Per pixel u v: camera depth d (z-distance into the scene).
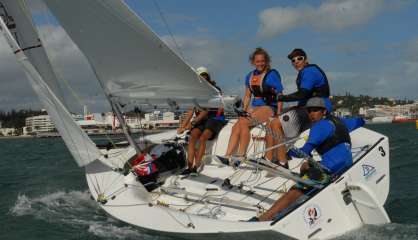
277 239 3.58
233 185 5.05
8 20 5.32
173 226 4.00
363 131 4.92
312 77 4.56
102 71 4.50
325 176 3.86
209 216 4.30
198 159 5.45
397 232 3.82
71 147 5.18
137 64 4.30
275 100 5.37
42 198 6.15
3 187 7.29
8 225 4.85
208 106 4.41
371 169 4.11
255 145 5.55
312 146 4.00
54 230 4.59
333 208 3.76
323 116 4.14
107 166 5.43
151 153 5.72
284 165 4.99
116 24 4.07
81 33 4.24
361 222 3.93
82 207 5.54
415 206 5.16
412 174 7.45
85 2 4.02
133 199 4.64
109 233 4.35
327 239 3.68
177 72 4.18
